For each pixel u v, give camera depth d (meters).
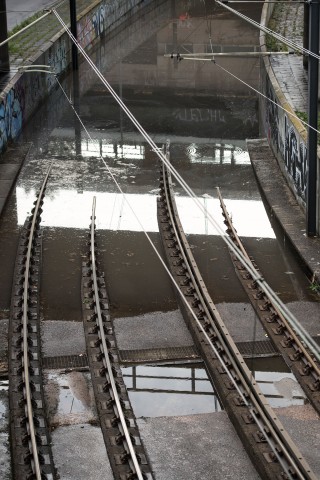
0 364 21.86
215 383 20.88
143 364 22.02
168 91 50.38
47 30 57.03
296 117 32.56
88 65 57.94
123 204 33.19
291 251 28.52
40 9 65.88
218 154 39.06
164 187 34.06
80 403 20.20
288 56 45.66
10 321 23.73
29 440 18.25
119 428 18.86
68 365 21.89
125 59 59.19
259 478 17.41
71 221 31.62
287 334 22.59
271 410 18.84
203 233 30.22
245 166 37.31
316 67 27.23
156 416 19.69
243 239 29.59
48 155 39.38
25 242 29.27
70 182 35.72
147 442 18.61
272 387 20.73
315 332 23.06
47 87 50.47
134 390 20.80
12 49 50.97
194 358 22.27
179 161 38.19
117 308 25.02
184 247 28.44
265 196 33.03
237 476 17.50
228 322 23.86
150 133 42.56
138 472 17.00
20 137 42.09
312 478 16.52
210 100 48.22
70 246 29.44
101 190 34.75
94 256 27.80
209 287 26.12
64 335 23.44
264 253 28.41
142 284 26.53
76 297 25.72
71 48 57.72
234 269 27.39
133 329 23.75
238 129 42.84
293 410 19.69
